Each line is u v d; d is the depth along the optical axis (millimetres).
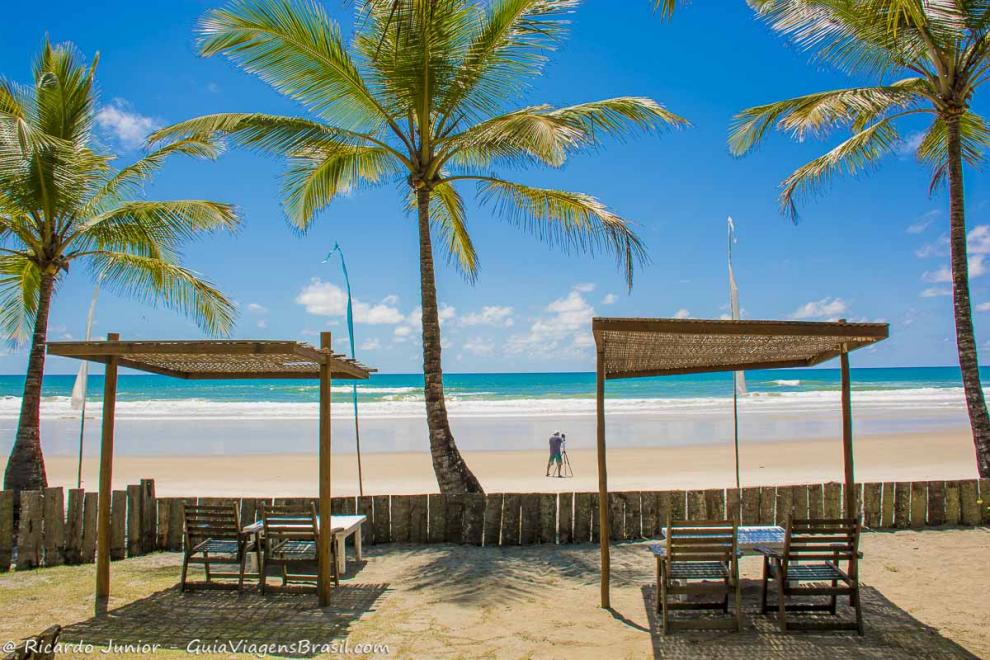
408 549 8867
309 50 9445
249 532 7211
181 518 9031
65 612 6453
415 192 10867
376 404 46031
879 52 10805
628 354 7410
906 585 6992
